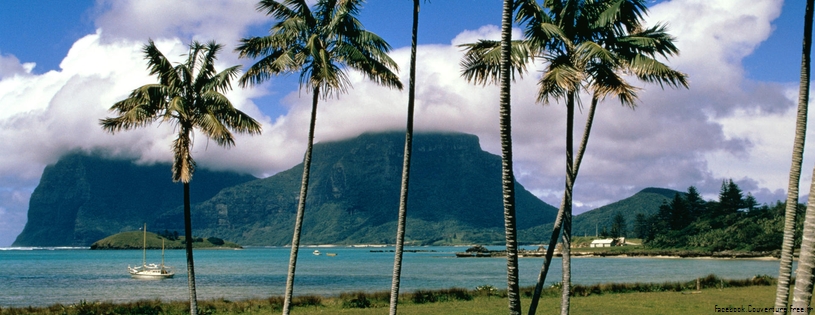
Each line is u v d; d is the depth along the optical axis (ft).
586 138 62.03
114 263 586.45
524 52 53.26
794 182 46.06
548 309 114.62
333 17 65.31
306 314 111.96
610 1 57.57
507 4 44.45
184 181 65.26
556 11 59.06
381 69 65.62
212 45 67.51
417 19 63.31
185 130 65.16
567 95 58.49
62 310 113.50
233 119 67.36
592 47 51.11
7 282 296.10
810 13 45.47
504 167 43.86
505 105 43.93
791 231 45.65
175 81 64.80
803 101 45.96
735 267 384.88
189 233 66.59
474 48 55.77
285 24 64.90
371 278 311.27
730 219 642.22
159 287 248.93
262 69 66.64
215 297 192.65
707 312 107.96
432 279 295.89
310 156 67.87
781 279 45.47
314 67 64.95
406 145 63.77
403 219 63.36
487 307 120.06
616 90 51.96
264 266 497.87
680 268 384.27
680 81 55.06
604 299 132.16
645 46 56.59
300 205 67.26
